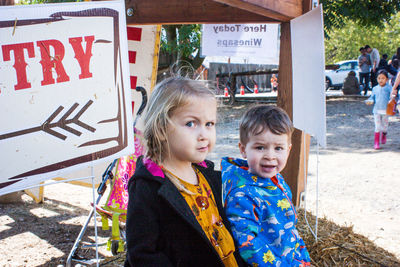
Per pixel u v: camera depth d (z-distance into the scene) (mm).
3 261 2992
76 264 3023
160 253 1223
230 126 9523
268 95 16891
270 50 4238
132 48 4387
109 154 1754
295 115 3086
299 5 3082
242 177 1653
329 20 11305
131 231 1230
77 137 1664
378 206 4332
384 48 30969
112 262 2492
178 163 1367
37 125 1560
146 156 1358
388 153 6742
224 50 4363
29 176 1552
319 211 4156
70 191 5055
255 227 1520
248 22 3301
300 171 3453
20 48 1500
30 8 1509
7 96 1485
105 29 1706
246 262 1514
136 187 1273
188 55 10617
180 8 3406
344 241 2670
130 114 1808
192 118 1300
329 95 15055
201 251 1271
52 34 1570
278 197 1656
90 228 3787
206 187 1473
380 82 6805
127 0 3535
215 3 3295
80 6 1630
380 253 2557
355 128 9203
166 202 1236
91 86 1685
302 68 2854
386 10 11789
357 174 5590
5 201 4359
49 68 1572
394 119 9945
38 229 3695
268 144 1628
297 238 1700
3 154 1492
